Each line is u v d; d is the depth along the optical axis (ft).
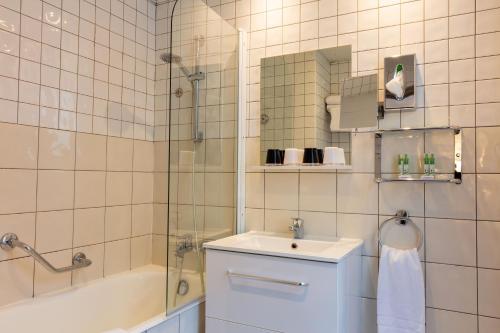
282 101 6.59
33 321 5.52
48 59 6.00
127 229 7.49
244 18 7.09
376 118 5.62
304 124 6.35
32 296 5.71
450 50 5.39
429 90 5.51
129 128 7.59
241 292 5.23
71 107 6.37
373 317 5.78
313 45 6.40
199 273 6.02
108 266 7.05
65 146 6.25
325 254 4.77
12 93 5.48
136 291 7.16
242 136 7.05
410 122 5.63
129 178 7.57
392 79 5.56
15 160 5.50
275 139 6.62
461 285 5.24
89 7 6.73
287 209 6.56
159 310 7.45
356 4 6.07
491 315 5.05
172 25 5.55
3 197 5.34
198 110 6.08
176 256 5.49
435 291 5.39
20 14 5.60
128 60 7.57
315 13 6.40
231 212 6.87
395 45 5.76
